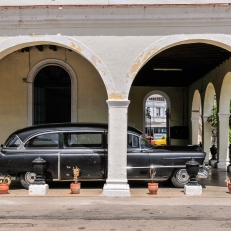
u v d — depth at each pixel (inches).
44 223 258.4
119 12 349.7
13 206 309.6
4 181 358.3
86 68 496.1
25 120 489.7
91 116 495.8
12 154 367.6
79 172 369.1
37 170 347.9
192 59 476.4
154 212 290.4
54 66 501.0
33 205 312.8
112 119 349.7
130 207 307.0
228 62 473.1
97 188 383.9
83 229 244.2
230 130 684.7
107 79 352.5
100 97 497.0
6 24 356.8
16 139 373.7
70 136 376.5
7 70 492.1
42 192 347.6
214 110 636.7
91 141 380.2
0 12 353.7
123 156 348.2
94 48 354.6
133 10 348.5
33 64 491.8
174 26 351.9
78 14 352.2
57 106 504.1
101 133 375.2
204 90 611.8
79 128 378.3
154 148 384.5
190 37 350.6
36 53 492.7
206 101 617.3
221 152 550.3
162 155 375.6
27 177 372.2
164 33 352.8
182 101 760.3
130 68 352.2
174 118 760.3
